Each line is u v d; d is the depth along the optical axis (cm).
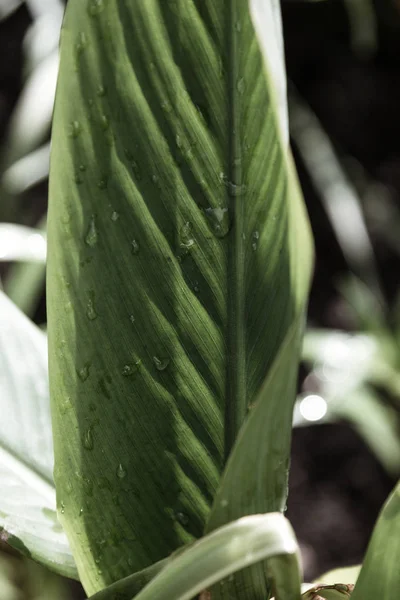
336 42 339
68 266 65
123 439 67
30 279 166
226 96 63
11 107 315
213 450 67
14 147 221
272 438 61
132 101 64
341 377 181
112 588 63
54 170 64
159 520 67
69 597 172
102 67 63
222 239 65
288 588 61
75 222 64
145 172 65
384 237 283
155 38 63
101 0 63
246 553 59
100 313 65
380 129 320
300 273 63
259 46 62
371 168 307
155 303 66
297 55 339
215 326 66
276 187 64
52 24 241
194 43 63
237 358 66
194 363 66
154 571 63
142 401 66
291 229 63
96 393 66
